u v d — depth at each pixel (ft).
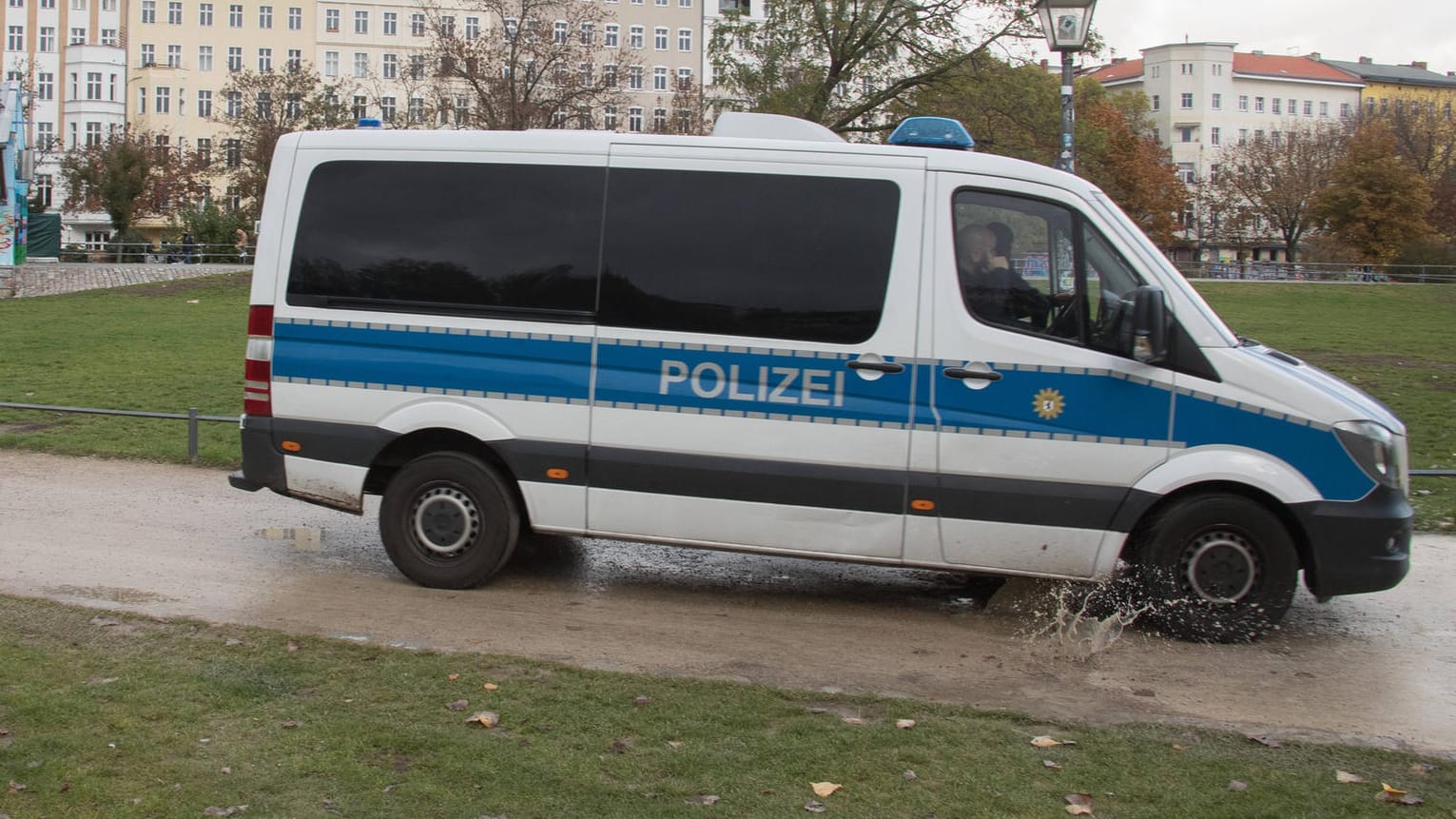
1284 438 21.18
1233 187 303.68
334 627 20.86
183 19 284.61
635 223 22.49
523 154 22.98
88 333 82.43
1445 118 287.48
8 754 14.62
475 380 22.99
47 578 23.25
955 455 21.63
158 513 30.04
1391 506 21.34
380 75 285.84
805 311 21.94
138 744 15.08
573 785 14.38
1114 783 15.12
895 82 108.47
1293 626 23.26
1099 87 265.54
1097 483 21.47
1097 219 21.66
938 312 21.61
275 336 23.76
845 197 21.95
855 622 22.71
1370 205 243.81
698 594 24.34
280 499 32.22
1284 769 15.87
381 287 23.36
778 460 22.06
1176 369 21.34
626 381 22.45
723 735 16.12
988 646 21.43
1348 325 126.93
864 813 13.98
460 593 23.61
